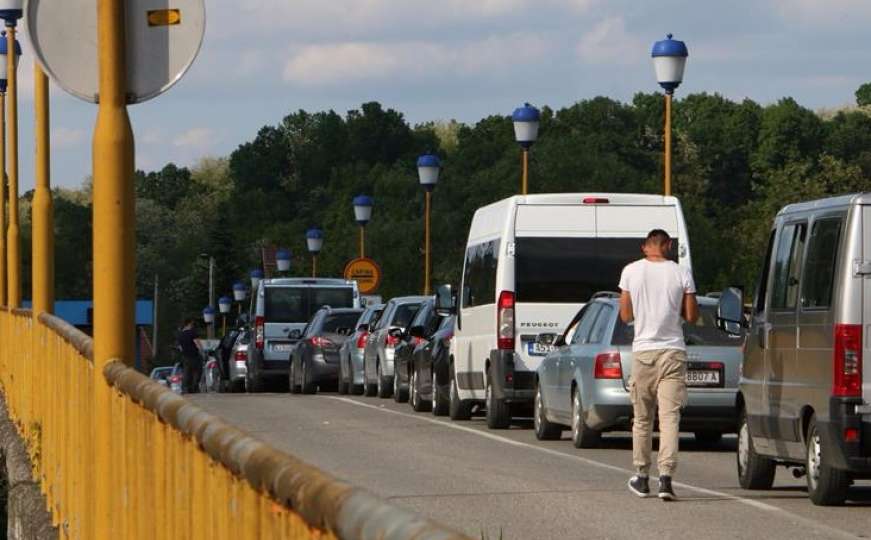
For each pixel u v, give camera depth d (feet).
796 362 98.73
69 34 58.95
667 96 182.39
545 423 148.25
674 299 103.60
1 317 218.18
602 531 86.58
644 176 619.67
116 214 58.95
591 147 616.39
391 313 237.04
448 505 97.81
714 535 84.84
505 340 158.71
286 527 29.22
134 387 53.06
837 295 93.81
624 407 132.46
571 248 159.12
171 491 45.16
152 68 59.00
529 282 159.12
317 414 190.29
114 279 59.41
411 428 165.27
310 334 278.87
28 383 146.82
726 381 133.80
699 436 147.54
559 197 159.43
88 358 74.64
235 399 232.32
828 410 93.91
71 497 86.94
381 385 233.35
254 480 31.81
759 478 105.91
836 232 95.30
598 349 134.21
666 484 100.37
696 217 579.89
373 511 23.89
